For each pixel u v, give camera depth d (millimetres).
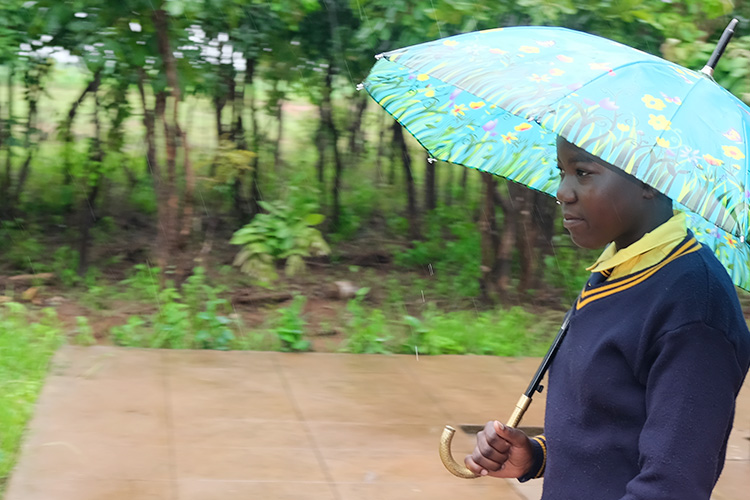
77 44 6797
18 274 7148
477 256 8078
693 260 1541
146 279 6840
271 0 6500
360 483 3791
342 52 7391
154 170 6828
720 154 1487
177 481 3676
